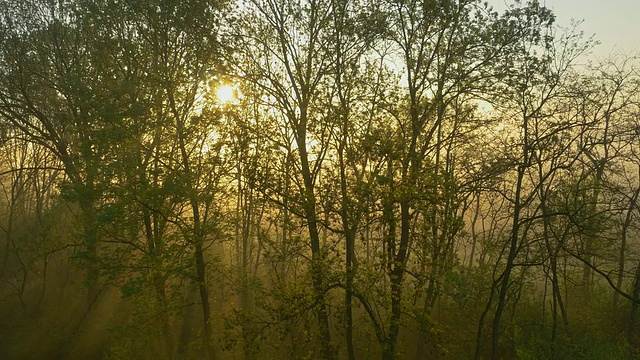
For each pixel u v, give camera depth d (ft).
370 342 50.67
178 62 71.92
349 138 56.80
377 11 62.49
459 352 68.95
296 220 54.60
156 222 66.08
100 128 64.64
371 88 61.46
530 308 72.02
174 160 65.51
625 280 77.10
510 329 64.69
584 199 57.57
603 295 73.82
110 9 70.95
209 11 66.44
